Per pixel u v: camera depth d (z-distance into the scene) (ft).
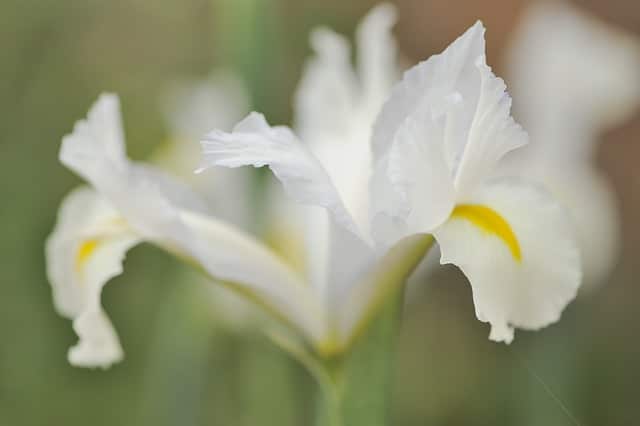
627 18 3.56
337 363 1.55
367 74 1.78
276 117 1.92
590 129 2.39
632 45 2.51
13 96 2.85
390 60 1.81
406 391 2.74
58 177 2.78
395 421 2.68
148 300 2.65
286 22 3.20
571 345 2.13
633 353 2.77
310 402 2.40
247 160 1.47
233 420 2.49
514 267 1.45
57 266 1.61
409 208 1.45
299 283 1.57
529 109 2.41
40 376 2.53
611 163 3.45
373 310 1.54
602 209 2.34
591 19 3.26
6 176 2.73
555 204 1.47
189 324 2.14
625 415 2.58
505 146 1.46
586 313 2.31
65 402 2.52
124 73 3.09
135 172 1.56
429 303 2.90
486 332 2.79
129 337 2.64
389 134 1.50
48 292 2.63
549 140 2.37
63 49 2.96
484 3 3.54
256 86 1.91
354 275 1.54
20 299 2.59
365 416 1.55
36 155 2.81
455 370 2.76
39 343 2.56
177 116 2.44
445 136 1.44
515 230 1.46
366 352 1.55
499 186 1.47
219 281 1.58
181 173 2.31
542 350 2.11
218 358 2.43
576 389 2.12
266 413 2.23
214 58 3.18
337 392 1.55
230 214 2.14
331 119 1.86
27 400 2.49
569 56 2.37
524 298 1.46
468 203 1.47
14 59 2.86
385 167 1.49
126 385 2.58
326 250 1.63
